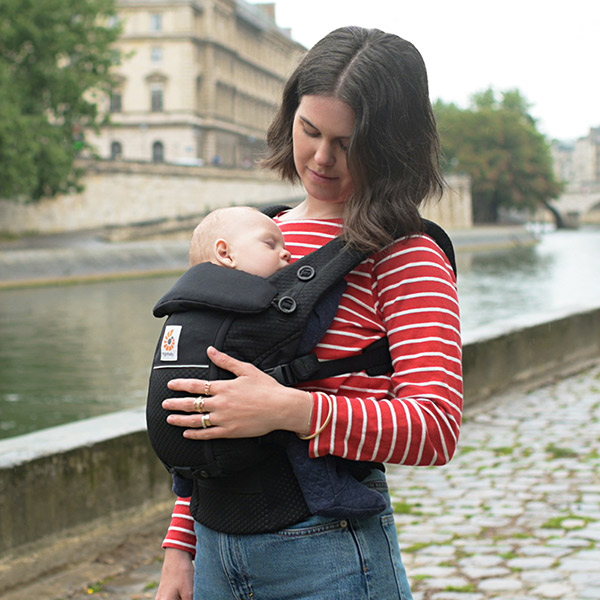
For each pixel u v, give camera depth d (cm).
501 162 9875
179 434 184
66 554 439
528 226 12181
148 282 5003
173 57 8238
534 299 3703
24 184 4534
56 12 4925
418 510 518
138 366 2230
